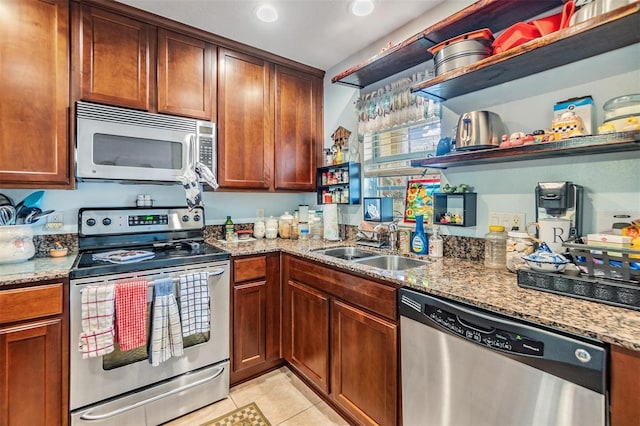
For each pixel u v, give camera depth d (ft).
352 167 7.80
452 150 5.35
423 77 6.19
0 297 4.19
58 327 4.58
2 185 5.02
